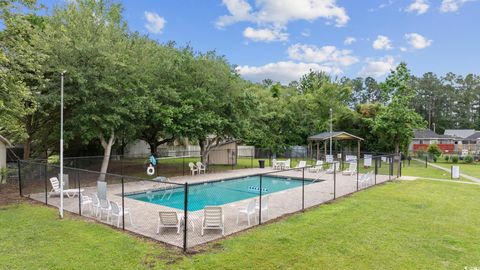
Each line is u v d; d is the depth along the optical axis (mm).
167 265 6500
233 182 19797
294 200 13359
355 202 12961
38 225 9320
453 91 91938
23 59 13625
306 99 44375
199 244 7766
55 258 6820
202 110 21766
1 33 13586
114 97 16750
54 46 15289
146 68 19203
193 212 10953
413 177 21703
